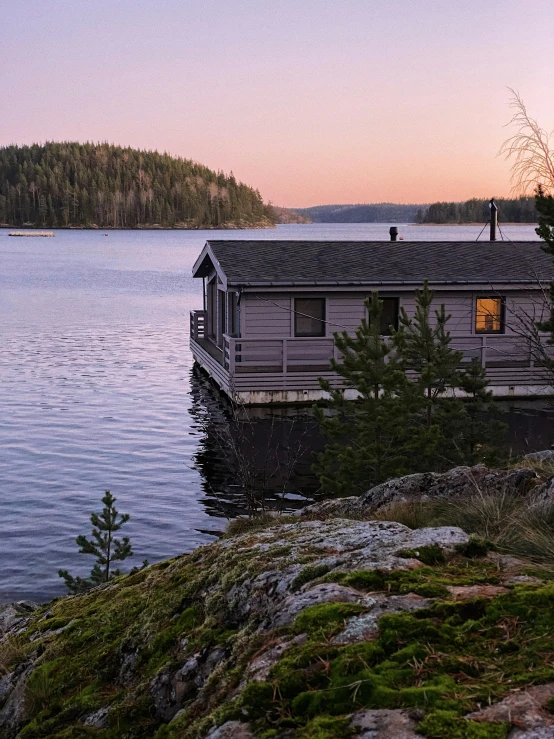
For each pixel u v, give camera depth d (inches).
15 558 485.1
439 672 91.4
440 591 114.4
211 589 145.1
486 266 975.6
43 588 442.9
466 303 948.6
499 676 89.0
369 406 444.1
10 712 147.4
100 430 813.2
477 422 504.7
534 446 712.4
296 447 730.2
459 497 242.1
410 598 112.3
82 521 551.2
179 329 1660.9
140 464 691.4
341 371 461.4
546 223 339.0
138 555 487.5
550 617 101.8
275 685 95.7
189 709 108.9
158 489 622.5
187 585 150.9
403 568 126.9
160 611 148.4
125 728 122.6
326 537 151.7
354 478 440.8
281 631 110.7
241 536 170.6
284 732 87.4
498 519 187.2
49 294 2423.7
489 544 142.7
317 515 287.3
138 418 866.1
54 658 154.7
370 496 272.5
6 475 659.4
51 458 711.1
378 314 469.7
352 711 87.0
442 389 535.8
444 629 101.1
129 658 142.9
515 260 1002.7
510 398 915.4
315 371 904.9
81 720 130.6
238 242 1052.5
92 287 2696.9
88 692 138.0
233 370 882.8
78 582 395.2
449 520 203.9
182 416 875.4
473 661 93.6
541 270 953.5
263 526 299.4
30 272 3435.0
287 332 935.0
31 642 168.6
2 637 185.2
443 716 81.4
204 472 666.8
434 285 921.5
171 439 776.3
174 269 3752.5
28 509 576.1
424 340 533.3
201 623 138.1
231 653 119.3
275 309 929.5
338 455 445.1
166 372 1158.3
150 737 118.3
